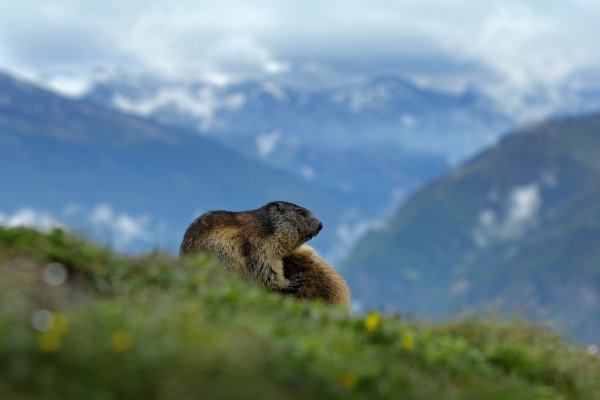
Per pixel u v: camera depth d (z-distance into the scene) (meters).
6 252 38.38
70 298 35.72
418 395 32.31
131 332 30.48
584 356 45.75
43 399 26.80
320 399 30.25
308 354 32.59
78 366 28.23
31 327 31.20
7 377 27.38
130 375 28.05
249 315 37.38
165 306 35.38
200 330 31.84
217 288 41.31
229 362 29.59
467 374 37.28
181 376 28.36
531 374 40.09
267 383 29.56
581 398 39.16
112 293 37.81
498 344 42.59
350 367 32.44
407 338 37.62
